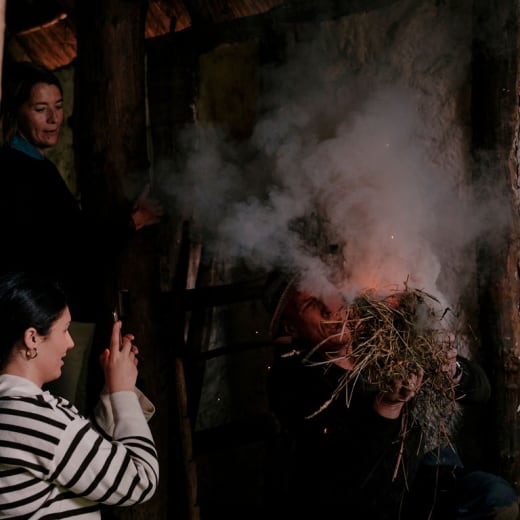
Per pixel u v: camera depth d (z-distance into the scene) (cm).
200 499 429
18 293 211
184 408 352
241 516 407
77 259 306
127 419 227
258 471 412
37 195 300
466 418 346
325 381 278
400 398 266
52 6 462
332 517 275
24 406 203
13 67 310
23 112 307
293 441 288
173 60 425
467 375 295
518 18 318
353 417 274
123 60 337
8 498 202
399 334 269
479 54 329
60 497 210
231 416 427
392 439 271
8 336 211
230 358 426
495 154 326
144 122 348
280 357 295
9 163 299
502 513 292
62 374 300
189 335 416
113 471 209
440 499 290
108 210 336
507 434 333
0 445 201
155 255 350
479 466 344
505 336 330
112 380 233
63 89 500
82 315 336
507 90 322
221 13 409
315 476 276
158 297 350
